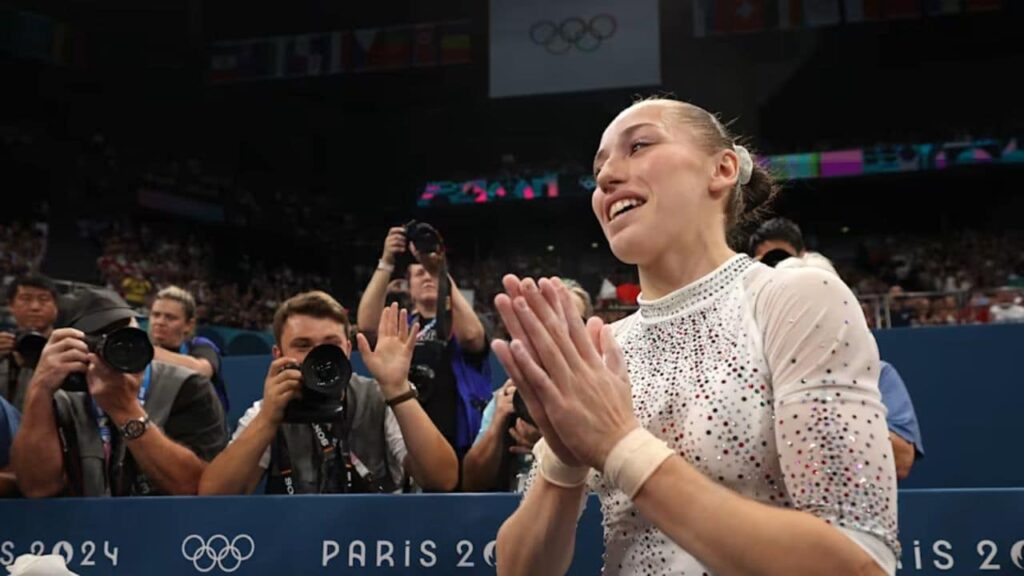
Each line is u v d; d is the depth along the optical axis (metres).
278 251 18.92
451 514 1.78
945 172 18.02
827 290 1.02
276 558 1.79
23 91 16.28
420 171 20.41
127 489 2.36
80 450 2.32
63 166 15.81
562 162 19.20
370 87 19.16
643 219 1.15
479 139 20.17
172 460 2.22
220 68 18.00
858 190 19.12
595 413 0.99
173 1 16.69
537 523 1.16
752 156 1.43
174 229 17.19
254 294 16.78
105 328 2.40
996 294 9.23
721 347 1.07
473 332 3.16
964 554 1.61
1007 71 18.22
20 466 2.17
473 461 2.49
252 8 17.75
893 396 2.53
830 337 0.98
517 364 0.99
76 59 16.39
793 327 1.00
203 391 2.59
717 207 1.20
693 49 18.08
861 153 17.86
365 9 18.20
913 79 18.53
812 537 0.88
